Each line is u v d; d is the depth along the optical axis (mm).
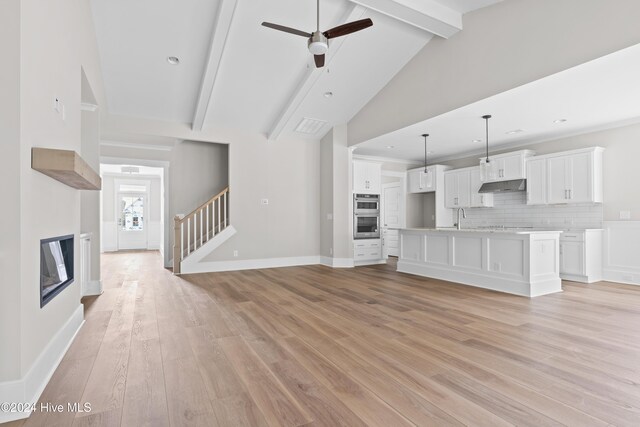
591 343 2654
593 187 5180
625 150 5074
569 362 2312
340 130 6895
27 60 1824
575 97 4055
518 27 3736
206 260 6266
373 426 1611
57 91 2344
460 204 7336
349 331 2979
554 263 4535
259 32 4289
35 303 1934
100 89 4484
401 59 5137
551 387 1974
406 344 2658
